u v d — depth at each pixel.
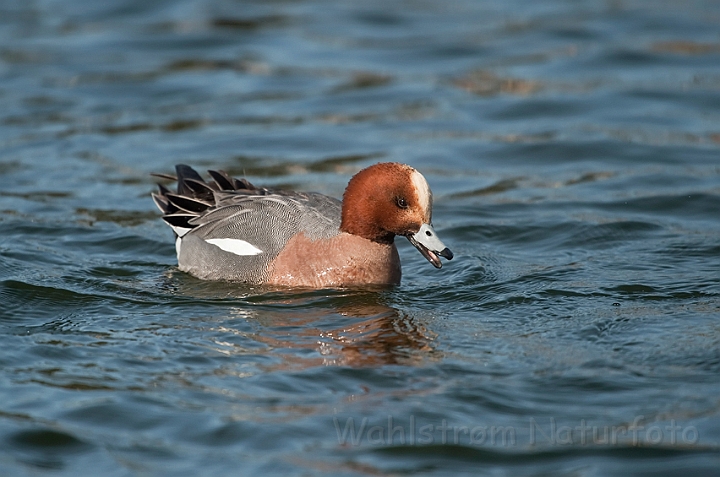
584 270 13.66
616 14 27.97
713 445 8.82
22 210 16.34
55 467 8.68
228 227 13.82
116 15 27.95
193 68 24.27
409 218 12.70
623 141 19.89
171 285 13.42
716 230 15.38
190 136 20.38
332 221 13.40
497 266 14.04
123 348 10.99
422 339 11.27
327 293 12.98
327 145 20.08
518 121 21.36
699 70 23.86
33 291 12.79
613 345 10.96
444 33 26.78
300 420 9.36
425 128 21.05
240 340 11.23
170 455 8.83
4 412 9.51
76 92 22.48
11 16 27.59
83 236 15.38
